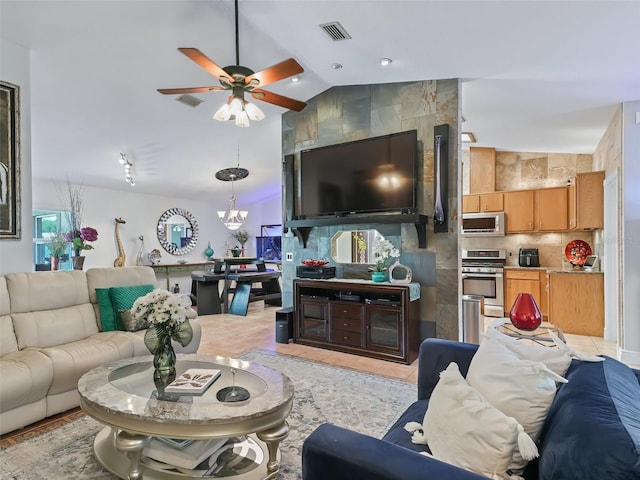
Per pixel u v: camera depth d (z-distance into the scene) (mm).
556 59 2941
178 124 5012
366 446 1106
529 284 5852
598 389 1193
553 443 1061
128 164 5820
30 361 2578
